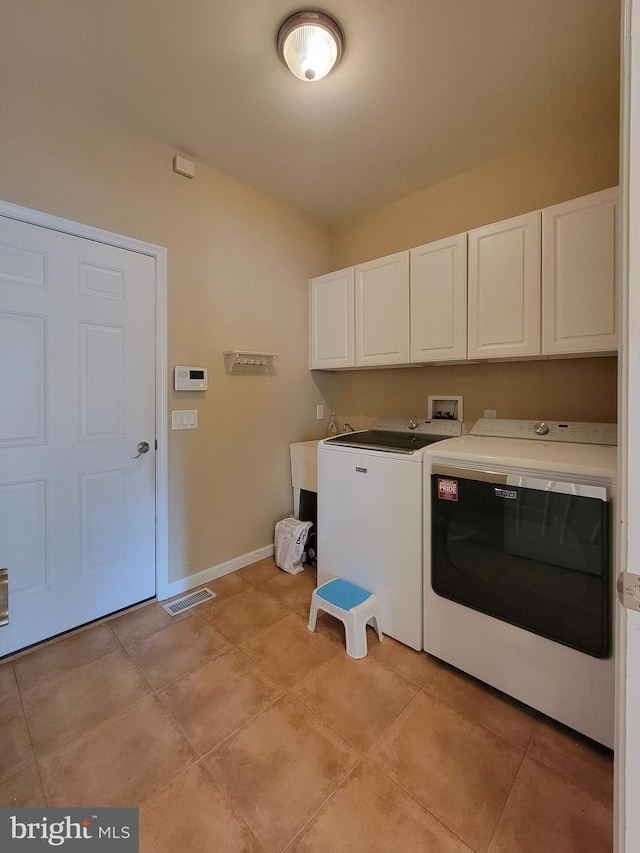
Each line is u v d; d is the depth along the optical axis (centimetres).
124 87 168
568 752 127
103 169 185
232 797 112
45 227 170
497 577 147
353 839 101
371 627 194
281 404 278
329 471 207
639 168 63
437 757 124
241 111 183
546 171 203
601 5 131
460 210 236
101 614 197
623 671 66
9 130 159
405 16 135
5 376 163
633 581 65
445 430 229
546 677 136
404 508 174
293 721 138
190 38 144
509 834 103
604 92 171
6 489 166
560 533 131
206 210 227
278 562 258
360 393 299
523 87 168
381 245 279
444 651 165
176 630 190
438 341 213
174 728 134
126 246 195
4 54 150
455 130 197
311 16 134
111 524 199
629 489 65
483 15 135
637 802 65
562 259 171
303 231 286
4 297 161
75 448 184
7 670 161
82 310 183
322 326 282
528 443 185
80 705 144
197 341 227
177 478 222
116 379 196
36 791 112
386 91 170
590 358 193
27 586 173
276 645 179
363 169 230
